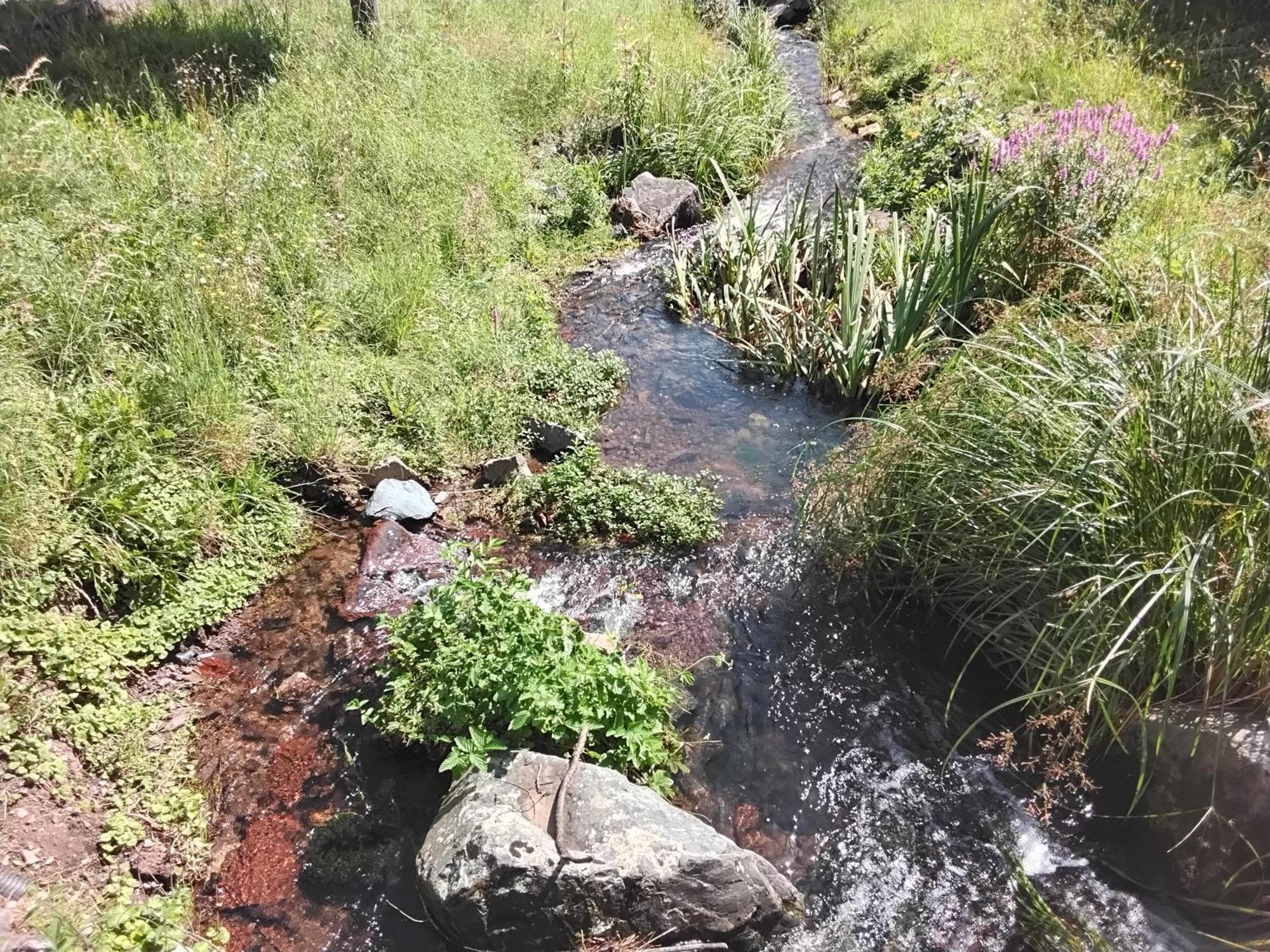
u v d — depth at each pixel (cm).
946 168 786
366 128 734
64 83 759
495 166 793
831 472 454
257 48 876
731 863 291
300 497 486
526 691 321
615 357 623
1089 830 331
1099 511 338
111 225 494
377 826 329
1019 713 375
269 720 370
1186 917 303
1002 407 384
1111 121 659
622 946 284
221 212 580
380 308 579
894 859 325
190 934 288
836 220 666
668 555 467
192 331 482
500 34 1070
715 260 741
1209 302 370
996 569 373
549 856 281
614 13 1234
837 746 369
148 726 353
